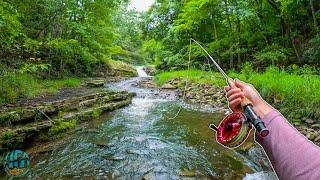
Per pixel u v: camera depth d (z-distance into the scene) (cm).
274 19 1694
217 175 461
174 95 1335
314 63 1327
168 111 991
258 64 1666
